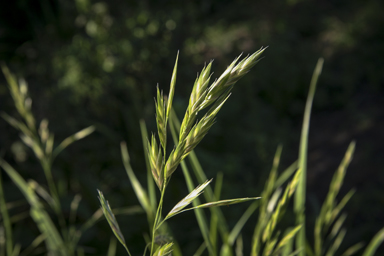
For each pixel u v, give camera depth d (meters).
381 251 2.83
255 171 3.68
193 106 0.44
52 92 3.67
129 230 2.71
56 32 4.32
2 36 4.57
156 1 4.77
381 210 3.21
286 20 6.60
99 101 3.77
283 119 4.88
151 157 0.47
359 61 5.49
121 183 3.06
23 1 4.55
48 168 1.35
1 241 1.60
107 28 4.00
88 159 3.39
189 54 4.64
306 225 3.01
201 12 6.42
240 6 7.17
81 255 1.49
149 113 3.75
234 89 4.41
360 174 3.69
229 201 0.48
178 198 3.01
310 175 3.89
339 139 4.35
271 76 5.11
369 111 4.69
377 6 6.14
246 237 2.62
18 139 3.30
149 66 4.15
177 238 2.67
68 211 2.74
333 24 6.36
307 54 5.54
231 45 5.65
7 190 2.84
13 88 1.23
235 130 4.01
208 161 3.26
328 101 5.12
